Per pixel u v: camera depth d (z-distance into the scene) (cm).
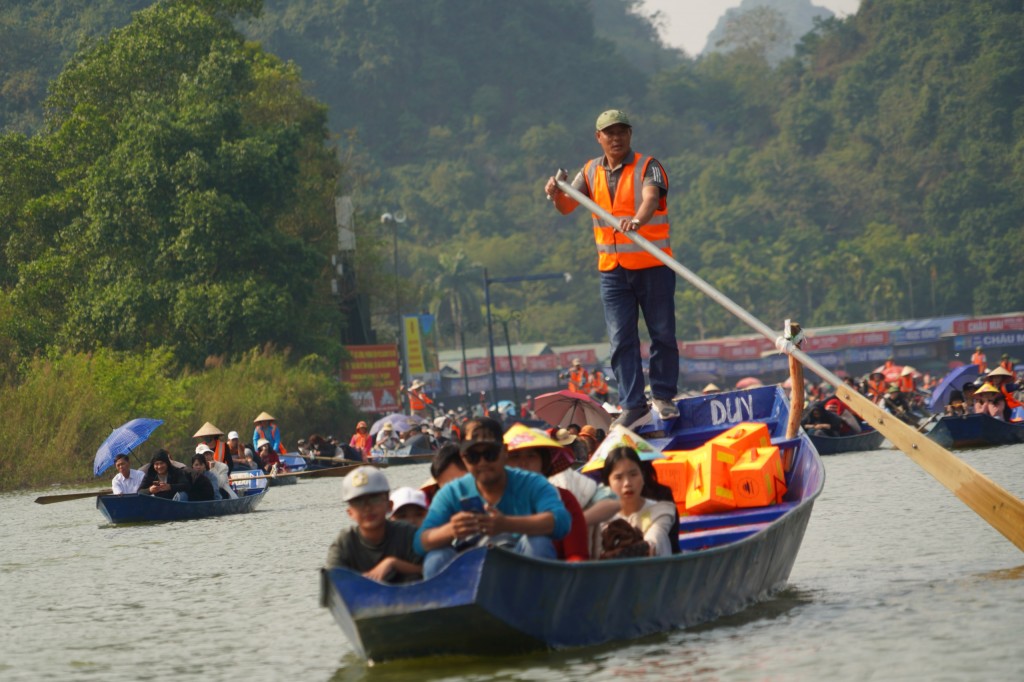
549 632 1798
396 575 1806
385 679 1733
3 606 2823
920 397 8212
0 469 8062
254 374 10888
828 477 4909
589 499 1933
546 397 3456
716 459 2411
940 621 1984
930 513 3447
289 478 7050
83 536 4472
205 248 11156
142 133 11431
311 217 13762
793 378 2653
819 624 2011
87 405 8575
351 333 14612
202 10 13512
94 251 11494
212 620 2453
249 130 12081
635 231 2550
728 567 2064
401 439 9194
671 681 1672
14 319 10875
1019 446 5906
